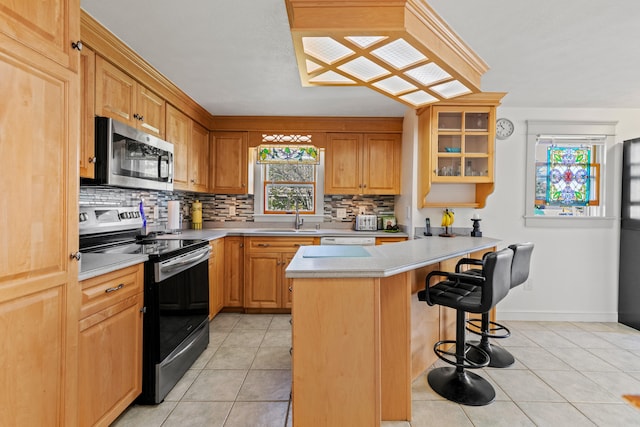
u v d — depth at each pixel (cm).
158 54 211
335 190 364
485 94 283
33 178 108
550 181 328
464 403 180
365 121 360
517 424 164
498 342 267
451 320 252
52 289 116
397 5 132
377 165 363
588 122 317
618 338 277
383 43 143
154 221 304
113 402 152
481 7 161
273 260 329
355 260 160
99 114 186
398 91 200
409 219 330
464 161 297
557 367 224
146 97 236
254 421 165
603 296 321
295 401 141
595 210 325
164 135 262
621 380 207
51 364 116
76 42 125
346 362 141
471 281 171
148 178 228
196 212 370
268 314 332
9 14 98
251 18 171
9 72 99
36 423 110
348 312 141
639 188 298
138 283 170
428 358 223
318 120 358
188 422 164
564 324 311
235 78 251
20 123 102
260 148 392
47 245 113
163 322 181
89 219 212
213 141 359
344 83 189
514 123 321
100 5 160
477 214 323
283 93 284
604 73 241
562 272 323
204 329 244
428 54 152
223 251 324
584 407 179
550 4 158
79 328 131
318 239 332
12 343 101
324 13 133
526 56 214
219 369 217
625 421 167
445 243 233
